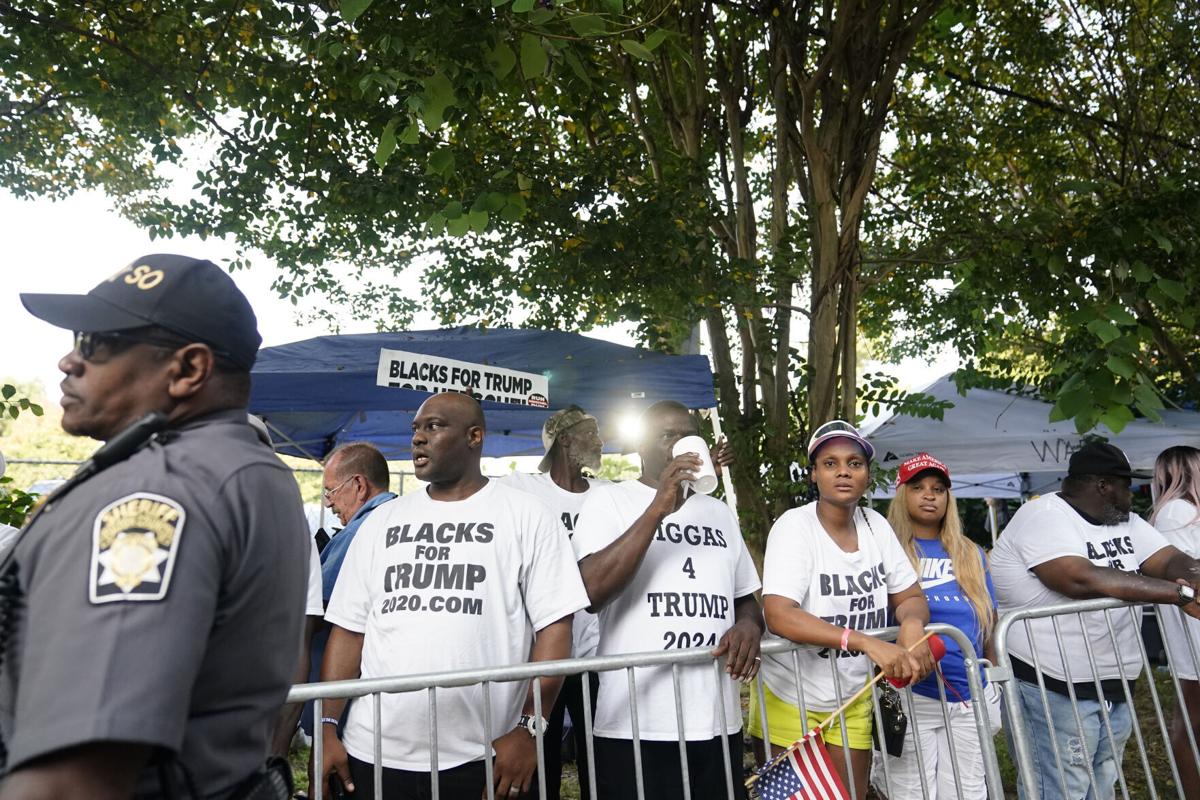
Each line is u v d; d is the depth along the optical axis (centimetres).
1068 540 359
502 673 245
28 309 120
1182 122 887
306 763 549
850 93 700
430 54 374
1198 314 660
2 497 415
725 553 306
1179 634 402
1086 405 457
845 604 308
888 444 773
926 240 780
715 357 729
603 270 630
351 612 279
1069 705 364
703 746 279
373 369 554
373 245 691
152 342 120
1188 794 393
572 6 406
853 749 302
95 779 90
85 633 94
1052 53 849
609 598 277
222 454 114
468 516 276
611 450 727
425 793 254
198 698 107
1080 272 616
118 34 548
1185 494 420
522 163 571
